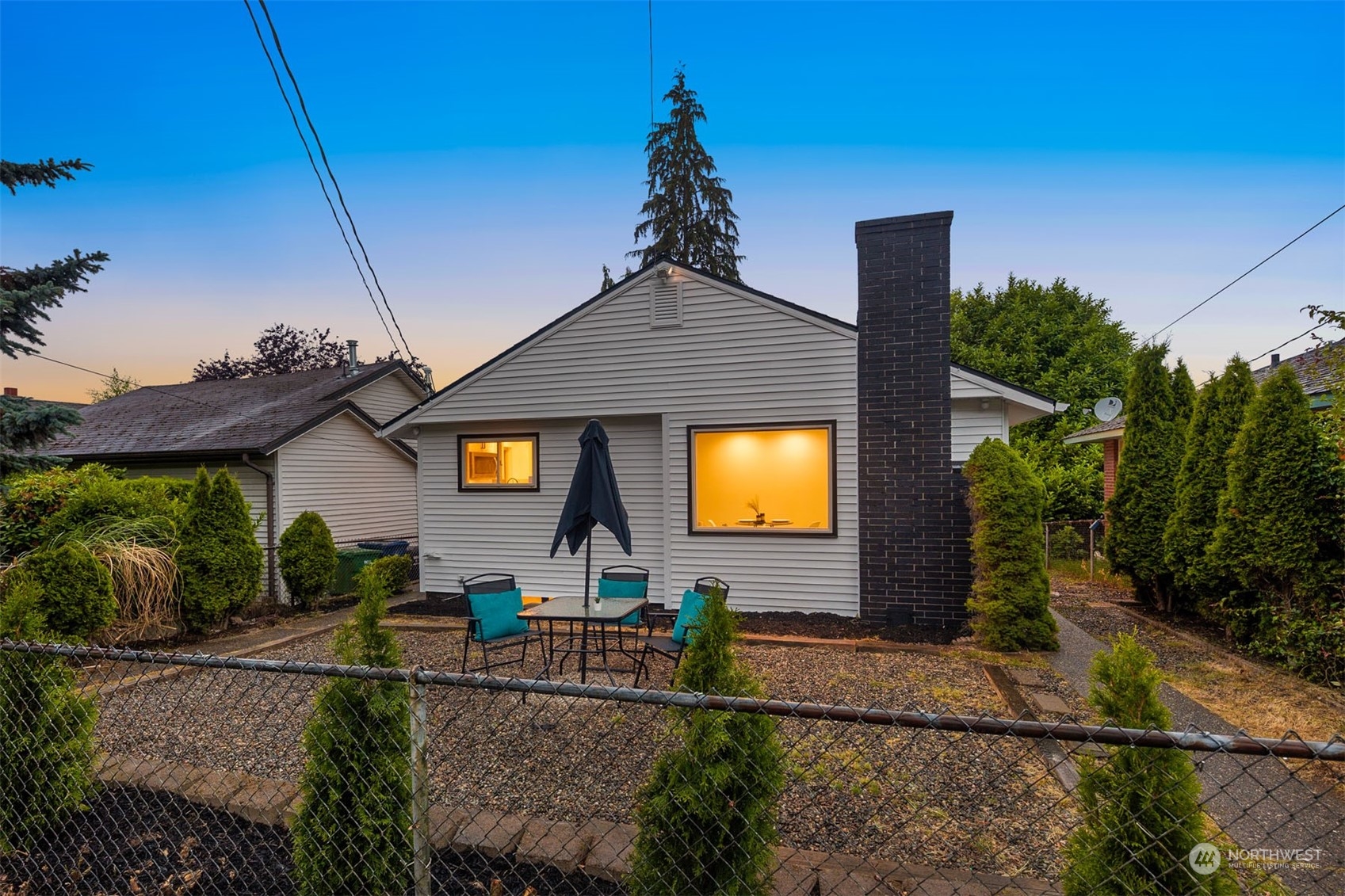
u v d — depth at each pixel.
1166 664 5.61
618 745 3.82
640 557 8.41
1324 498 5.18
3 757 2.78
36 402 6.64
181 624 7.29
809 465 7.91
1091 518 14.31
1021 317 21.48
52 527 7.34
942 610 7.03
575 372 8.56
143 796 3.05
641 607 5.59
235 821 2.83
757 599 7.85
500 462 9.20
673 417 8.16
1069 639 6.46
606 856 2.43
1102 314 22.12
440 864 2.45
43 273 6.47
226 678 5.45
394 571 9.97
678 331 8.12
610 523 5.16
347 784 2.26
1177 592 7.60
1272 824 2.91
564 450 8.77
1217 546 6.08
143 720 4.41
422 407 9.24
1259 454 5.66
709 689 1.97
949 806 3.04
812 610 7.65
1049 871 2.46
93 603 5.86
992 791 3.19
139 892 2.38
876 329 7.29
